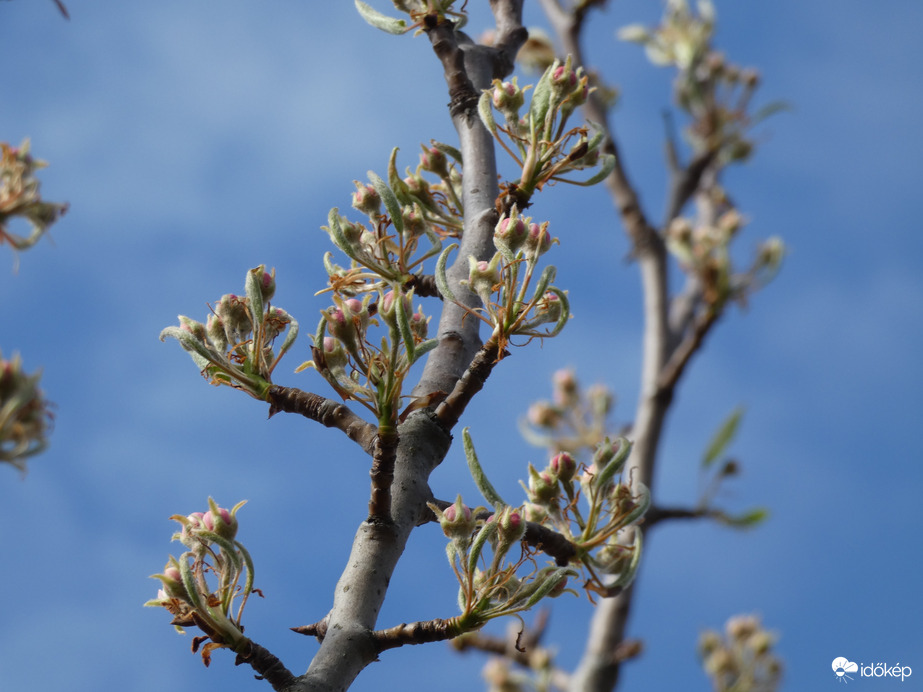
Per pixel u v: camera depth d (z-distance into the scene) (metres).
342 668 2.32
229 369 2.73
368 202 3.04
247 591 2.29
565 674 5.47
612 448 2.92
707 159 7.22
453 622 2.37
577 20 7.06
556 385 6.19
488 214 3.26
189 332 2.68
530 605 2.37
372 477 2.49
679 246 6.29
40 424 2.12
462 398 2.70
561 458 2.89
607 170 3.12
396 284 2.38
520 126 3.12
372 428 2.72
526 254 2.64
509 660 5.65
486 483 2.57
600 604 5.32
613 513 2.84
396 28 3.67
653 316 6.39
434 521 2.65
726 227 6.23
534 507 2.88
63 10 2.30
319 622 2.46
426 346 2.40
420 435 2.69
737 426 5.45
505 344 2.64
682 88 8.30
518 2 4.29
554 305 2.69
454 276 3.13
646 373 6.22
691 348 5.87
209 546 2.34
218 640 2.27
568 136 3.07
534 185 3.10
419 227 3.10
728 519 5.38
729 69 8.28
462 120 3.63
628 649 5.15
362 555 2.50
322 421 2.75
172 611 2.33
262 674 2.28
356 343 2.44
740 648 5.99
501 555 2.37
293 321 2.82
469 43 3.98
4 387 2.09
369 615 2.43
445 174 3.55
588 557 2.80
